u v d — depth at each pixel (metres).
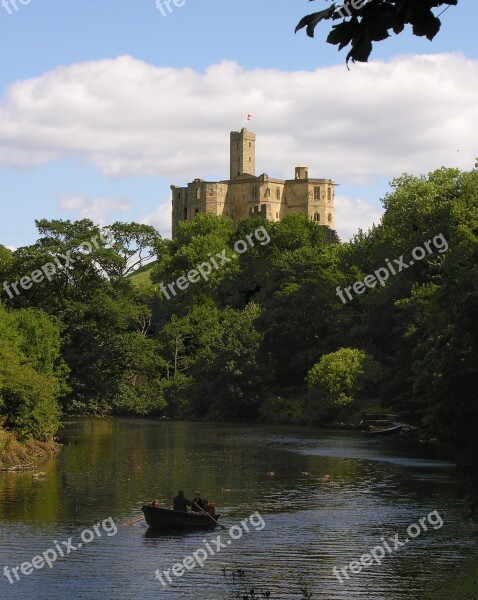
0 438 64.25
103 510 46.31
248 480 57.75
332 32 11.29
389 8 11.09
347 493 52.25
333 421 108.31
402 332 86.94
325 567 34.47
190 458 70.56
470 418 25.19
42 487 53.97
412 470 62.91
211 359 122.44
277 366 124.19
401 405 85.62
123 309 104.12
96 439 87.38
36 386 69.50
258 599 30.31
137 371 117.50
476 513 25.72
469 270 26.02
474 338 24.42
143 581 32.75
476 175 112.31
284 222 182.12
